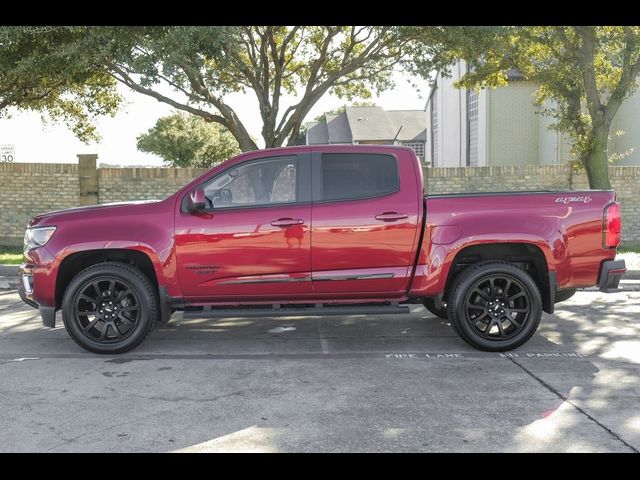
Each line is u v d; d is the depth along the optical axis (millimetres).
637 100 21891
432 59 14992
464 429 4457
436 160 32281
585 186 15062
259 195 6586
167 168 15023
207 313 6480
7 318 8547
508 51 15148
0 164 14938
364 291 6582
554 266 6469
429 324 8055
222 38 11523
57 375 5859
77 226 6527
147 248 6434
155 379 5719
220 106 15219
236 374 5867
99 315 6527
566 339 7164
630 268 11570
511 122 24172
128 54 11969
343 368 6043
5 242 15102
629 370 5910
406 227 6484
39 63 12438
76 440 4316
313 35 17062
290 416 4738
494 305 6551
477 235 6430
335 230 6465
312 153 6652
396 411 4828
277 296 6586
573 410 4824
